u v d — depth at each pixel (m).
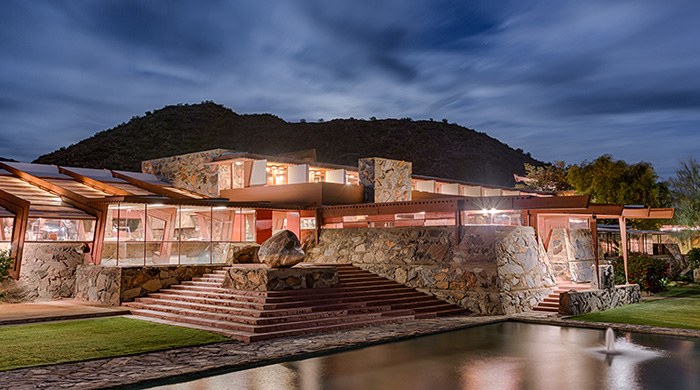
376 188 32.09
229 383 10.80
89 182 30.92
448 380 11.23
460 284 22.28
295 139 111.56
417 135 115.31
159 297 21.17
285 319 16.95
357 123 118.00
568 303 20.59
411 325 18.33
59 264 23.33
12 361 12.20
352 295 20.88
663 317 20.09
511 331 17.53
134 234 25.75
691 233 39.81
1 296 21.52
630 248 41.06
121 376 10.94
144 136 95.19
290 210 28.38
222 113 115.38
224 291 19.98
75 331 16.02
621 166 42.72
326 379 11.20
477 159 111.56
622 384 10.94
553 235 27.16
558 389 10.55
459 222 22.83
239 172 33.31
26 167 32.09
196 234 26.12
